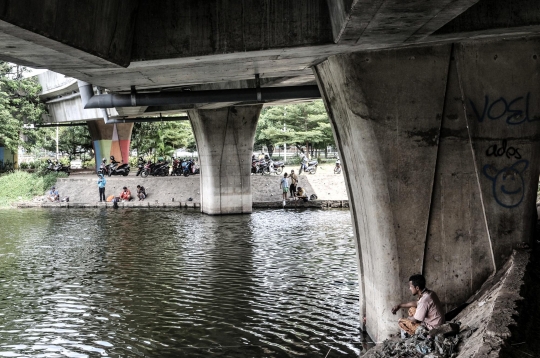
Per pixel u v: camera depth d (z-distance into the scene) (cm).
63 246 2325
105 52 888
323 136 5047
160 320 1345
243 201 3300
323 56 1080
